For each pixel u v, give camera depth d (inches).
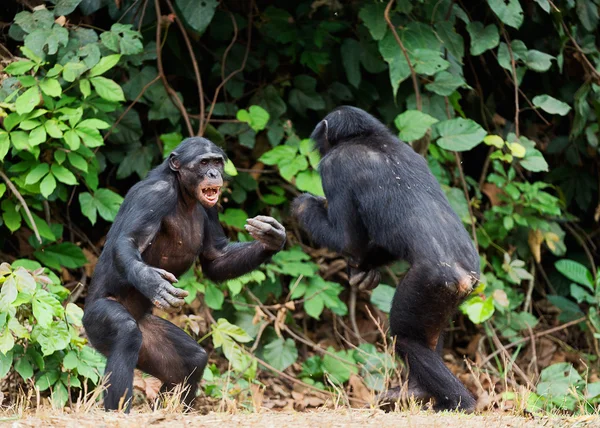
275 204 591.8
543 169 549.6
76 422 277.6
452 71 562.6
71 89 510.6
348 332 581.3
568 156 642.8
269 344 535.5
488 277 575.2
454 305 385.1
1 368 410.9
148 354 371.9
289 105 604.4
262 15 583.2
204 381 492.7
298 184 524.7
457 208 557.0
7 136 465.4
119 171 550.6
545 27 623.2
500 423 305.9
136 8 544.4
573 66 628.1
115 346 341.1
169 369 373.4
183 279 512.4
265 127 573.9
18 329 405.7
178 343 374.3
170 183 372.2
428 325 384.5
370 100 601.6
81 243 568.1
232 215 559.2
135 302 370.0
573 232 654.5
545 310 645.9
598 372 585.6
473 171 652.1
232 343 485.4
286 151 531.2
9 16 544.7
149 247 379.6
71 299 515.5
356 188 408.8
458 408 374.6
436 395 379.2
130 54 510.6
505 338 609.3
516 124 560.7
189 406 366.6
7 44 540.1
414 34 541.0
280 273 574.9
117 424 276.1
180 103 540.7
